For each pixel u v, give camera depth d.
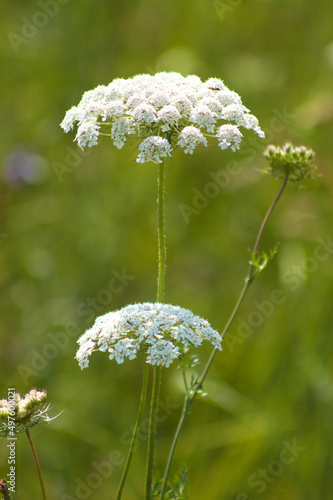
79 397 7.66
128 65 9.75
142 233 9.16
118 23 9.86
